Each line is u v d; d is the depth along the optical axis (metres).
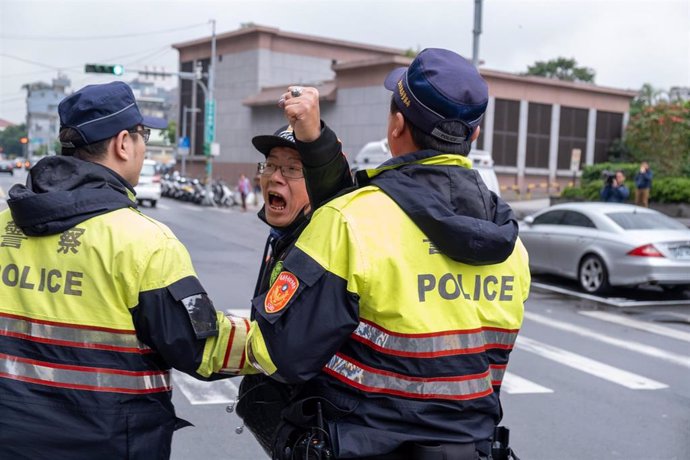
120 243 1.97
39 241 2.02
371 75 32.56
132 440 1.97
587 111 36.66
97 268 1.96
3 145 114.56
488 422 1.95
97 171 2.07
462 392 1.86
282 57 40.91
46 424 1.93
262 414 2.19
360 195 1.92
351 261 1.82
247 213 26.84
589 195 23.52
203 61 45.12
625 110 37.66
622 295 11.06
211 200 31.02
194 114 46.41
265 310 1.87
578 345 7.76
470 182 1.95
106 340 1.96
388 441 1.82
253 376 2.25
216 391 5.67
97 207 2.01
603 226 11.08
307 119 1.97
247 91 41.25
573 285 11.96
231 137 42.75
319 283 1.83
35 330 1.98
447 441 1.84
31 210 1.97
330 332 1.80
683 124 29.36
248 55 41.00
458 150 2.00
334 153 2.04
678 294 11.23
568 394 5.93
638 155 31.94
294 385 2.03
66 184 2.03
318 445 1.87
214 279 10.98
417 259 1.86
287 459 1.97
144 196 27.42
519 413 5.41
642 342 7.96
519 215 24.88
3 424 1.92
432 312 1.85
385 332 1.84
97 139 2.11
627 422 5.25
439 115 1.93
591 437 4.92
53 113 80.94
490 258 1.89
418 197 1.88
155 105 54.72
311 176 2.07
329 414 1.90
